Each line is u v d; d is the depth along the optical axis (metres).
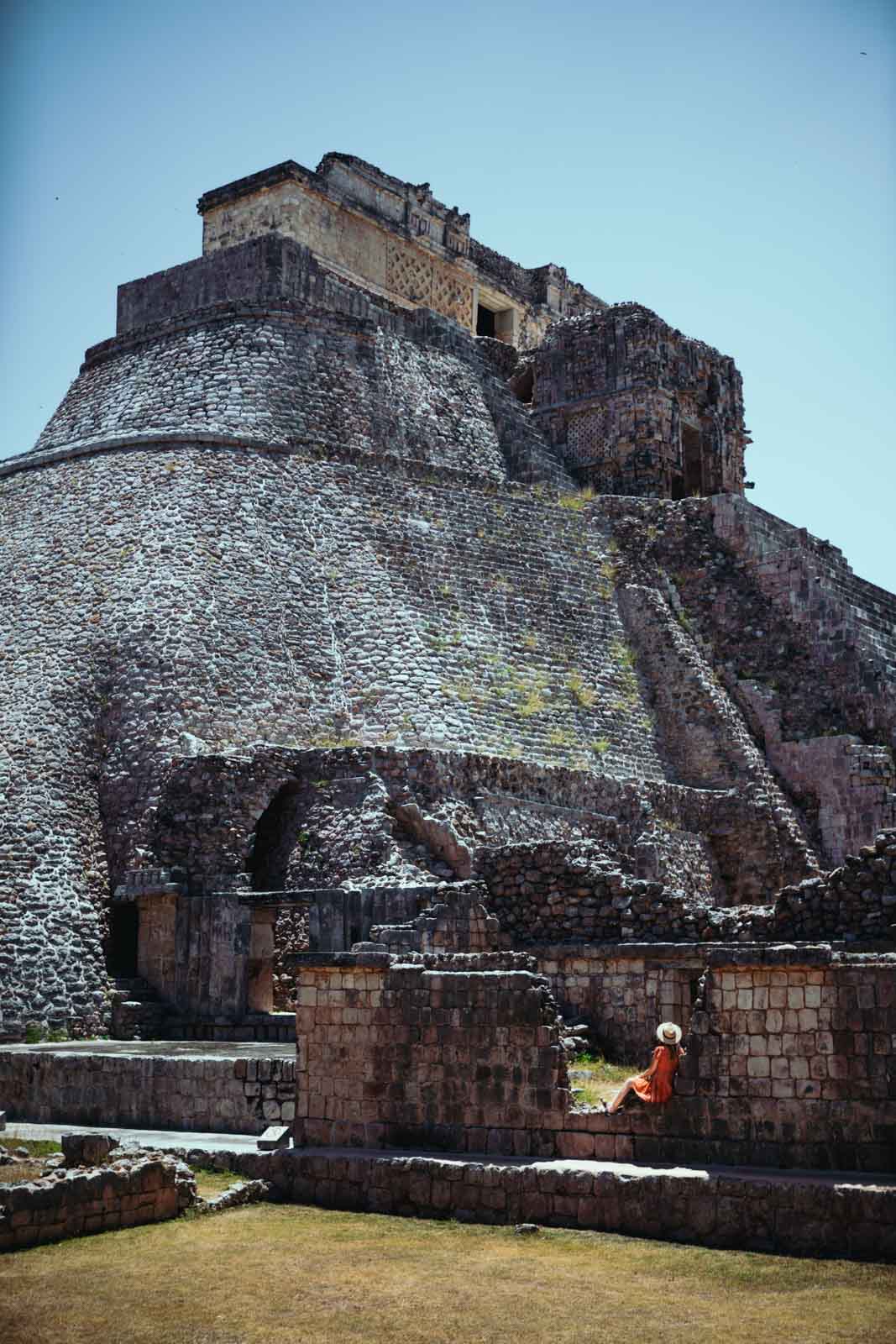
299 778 28.31
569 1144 14.98
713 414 44.97
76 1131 19.55
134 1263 13.20
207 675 29.97
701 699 34.75
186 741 28.70
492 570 35.75
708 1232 13.38
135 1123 19.72
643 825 30.86
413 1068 16.08
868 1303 11.45
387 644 32.16
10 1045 24.78
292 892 25.41
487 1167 14.72
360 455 36.66
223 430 36.19
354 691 31.31
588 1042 20.50
